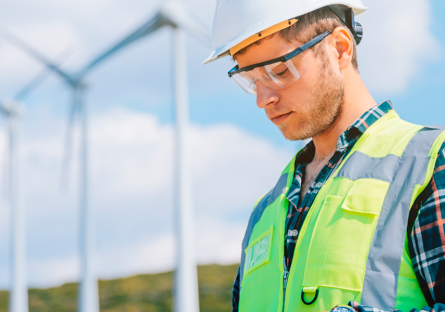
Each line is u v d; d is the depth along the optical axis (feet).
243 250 7.58
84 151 73.15
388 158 5.63
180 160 55.26
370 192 5.42
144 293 182.70
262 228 6.74
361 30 7.32
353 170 5.78
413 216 5.15
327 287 5.20
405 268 5.00
